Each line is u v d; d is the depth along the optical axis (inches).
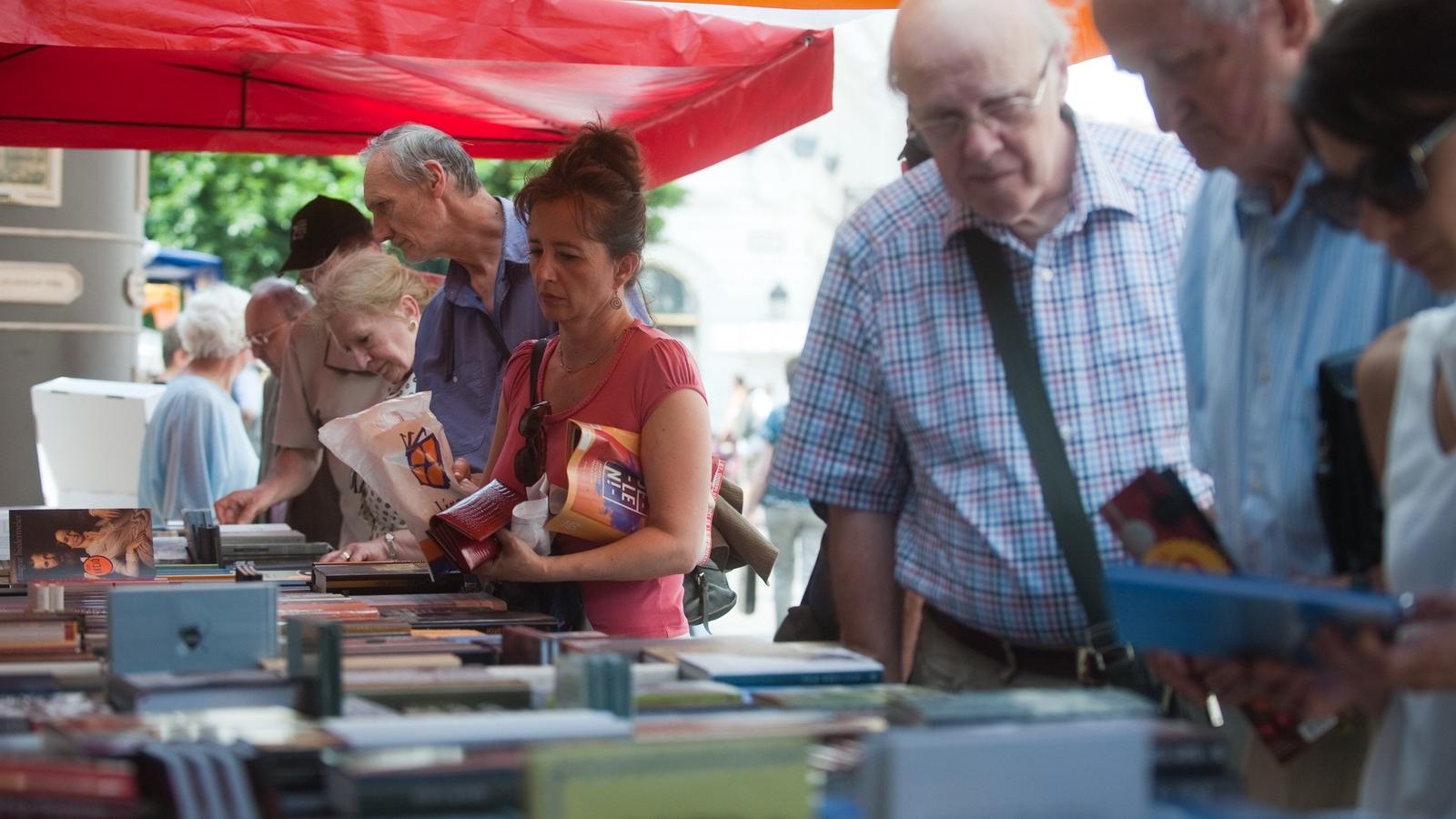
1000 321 90.2
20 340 291.7
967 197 85.3
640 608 114.7
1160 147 93.7
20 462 291.7
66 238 294.4
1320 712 61.0
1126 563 87.8
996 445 89.4
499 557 109.6
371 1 148.7
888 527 98.4
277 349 200.7
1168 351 89.6
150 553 136.0
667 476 111.1
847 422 96.1
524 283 143.6
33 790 51.5
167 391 223.5
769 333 996.6
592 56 162.2
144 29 142.5
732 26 170.9
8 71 203.8
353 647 90.6
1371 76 59.5
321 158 671.8
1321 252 76.5
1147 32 73.3
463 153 145.3
